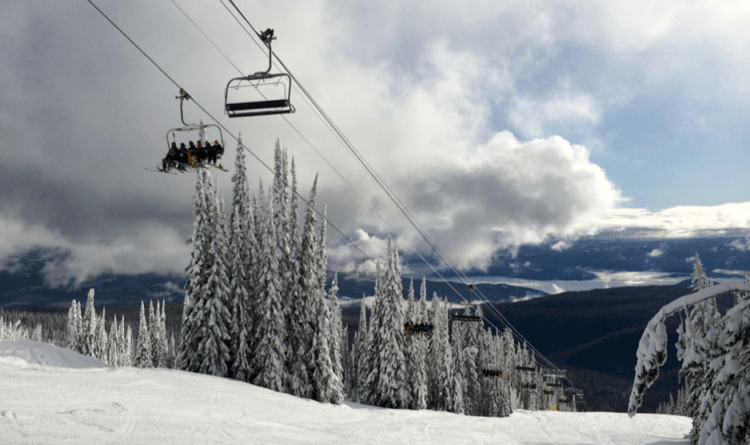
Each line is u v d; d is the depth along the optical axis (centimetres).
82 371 3559
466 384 7294
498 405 7588
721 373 823
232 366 4619
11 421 2134
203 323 4562
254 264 5138
